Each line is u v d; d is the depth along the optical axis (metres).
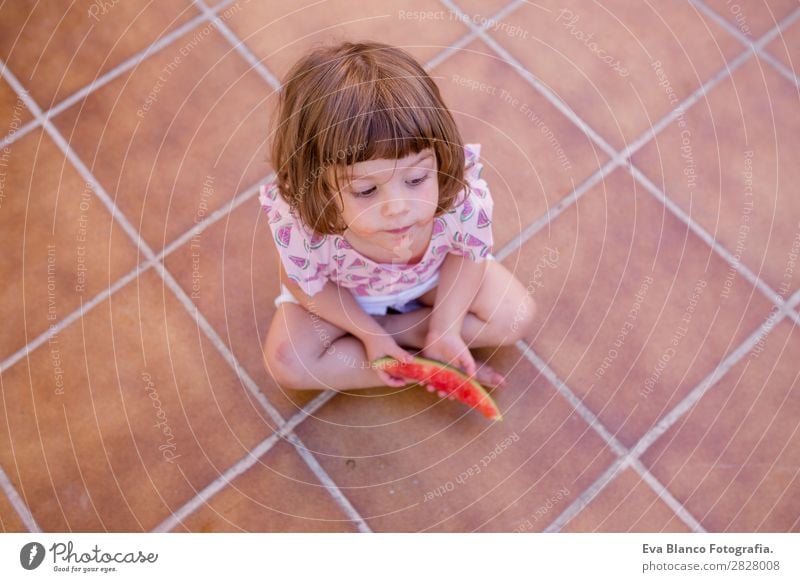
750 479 1.11
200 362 1.17
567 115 1.30
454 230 1.00
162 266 1.22
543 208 1.25
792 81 1.33
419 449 1.12
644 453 1.12
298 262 0.99
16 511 1.10
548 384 1.16
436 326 1.09
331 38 1.35
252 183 1.27
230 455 1.12
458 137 0.90
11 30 1.37
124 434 1.13
